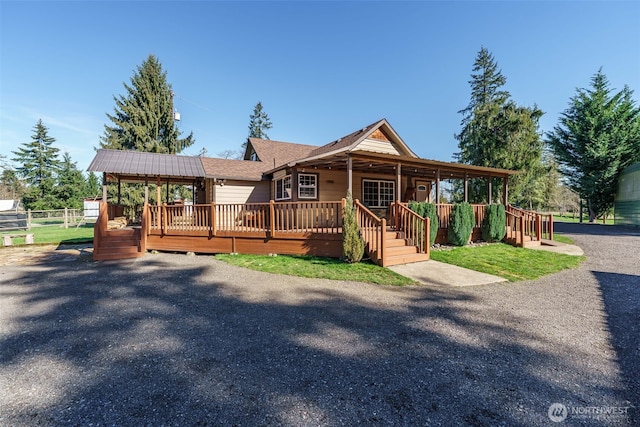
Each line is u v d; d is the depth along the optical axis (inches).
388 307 192.7
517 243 446.6
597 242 476.4
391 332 153.3
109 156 488.7
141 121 1026.7
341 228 378.9
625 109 828.6
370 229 329.1
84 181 1697.8
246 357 127.0
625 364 121.5
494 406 94.1
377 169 544.4
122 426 85.3
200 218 411.5
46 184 1430.9
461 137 1085.1
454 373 114.0
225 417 88.7
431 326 161.3
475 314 180.1
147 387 105.0
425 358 125.9
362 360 124.0
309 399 97.3
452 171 523.8
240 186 588.4
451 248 410.0
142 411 91.8
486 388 104.0
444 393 101.0
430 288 237.6
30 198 1397.6
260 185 608.1
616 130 832.9
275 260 339.0
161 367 119.0
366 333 151.9
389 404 94.8
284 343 140.6
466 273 284.5
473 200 984.9
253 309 189.2
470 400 97.2
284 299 209.6
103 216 400.5
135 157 513.0
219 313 182.4
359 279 261.7
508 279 265.3
